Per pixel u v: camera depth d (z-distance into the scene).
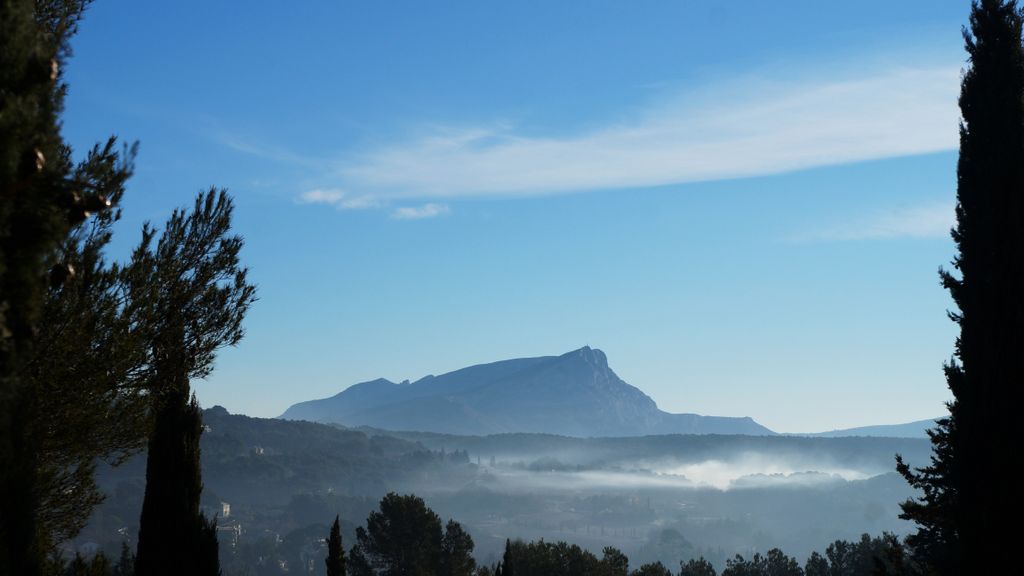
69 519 15.95
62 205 7.32
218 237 16.67
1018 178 17.98
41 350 13.41
